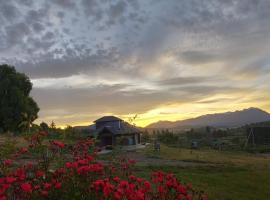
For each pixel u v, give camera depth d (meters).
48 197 6.32
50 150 8.34
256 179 32.91
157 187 7.09
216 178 30.84
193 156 56.56
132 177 7.32
